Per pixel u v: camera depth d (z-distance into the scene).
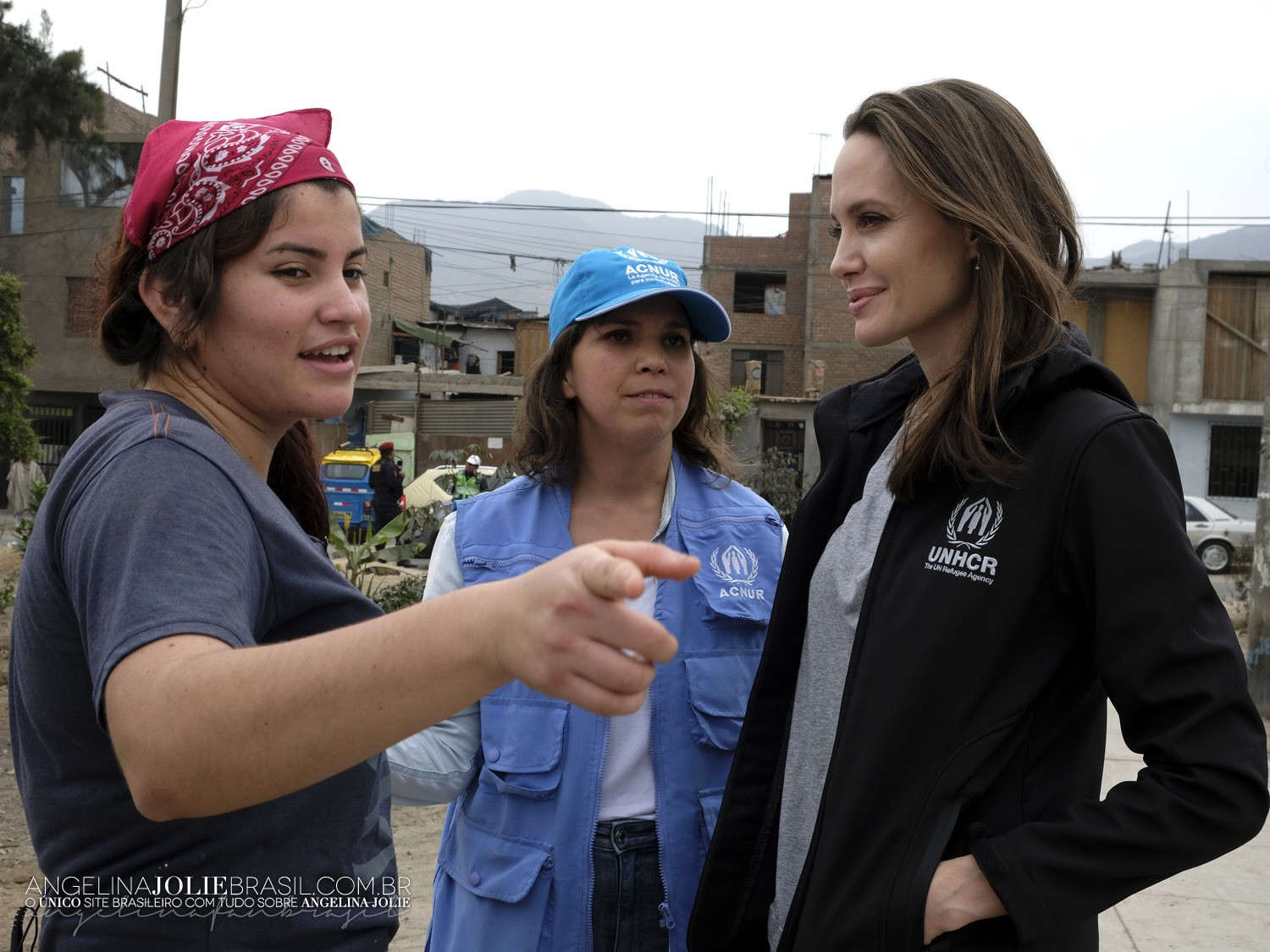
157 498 0.99
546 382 2.23
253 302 1.16
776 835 1.75
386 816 1.30
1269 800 1.28
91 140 18.53
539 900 1.92
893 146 1.51
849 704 1.49
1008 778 1.39
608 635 0.75
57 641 1.08
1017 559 1.38
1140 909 3.61
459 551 2.16
